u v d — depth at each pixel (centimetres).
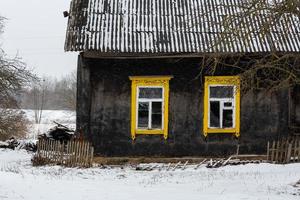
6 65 3434
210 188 1444
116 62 2209
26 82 3544
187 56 2127
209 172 1883
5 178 1537
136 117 2205
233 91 2192
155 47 2100
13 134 4444
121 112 2208
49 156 2181
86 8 2273
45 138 2516
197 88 2216
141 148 2203
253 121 2231
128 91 2212
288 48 2080
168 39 2144
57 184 1461
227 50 2019
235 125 2217
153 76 2202
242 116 2228
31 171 1892
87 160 2072
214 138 2217
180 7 2331
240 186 1482
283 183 1527
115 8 2302
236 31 1391
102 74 2209
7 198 1192
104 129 2203
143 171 1947
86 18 2219
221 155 2212
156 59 2208
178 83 2214
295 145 2092
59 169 1983
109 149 2197
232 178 1678
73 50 2081
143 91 2219
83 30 2156
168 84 2208
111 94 2206
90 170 1956
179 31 2191
